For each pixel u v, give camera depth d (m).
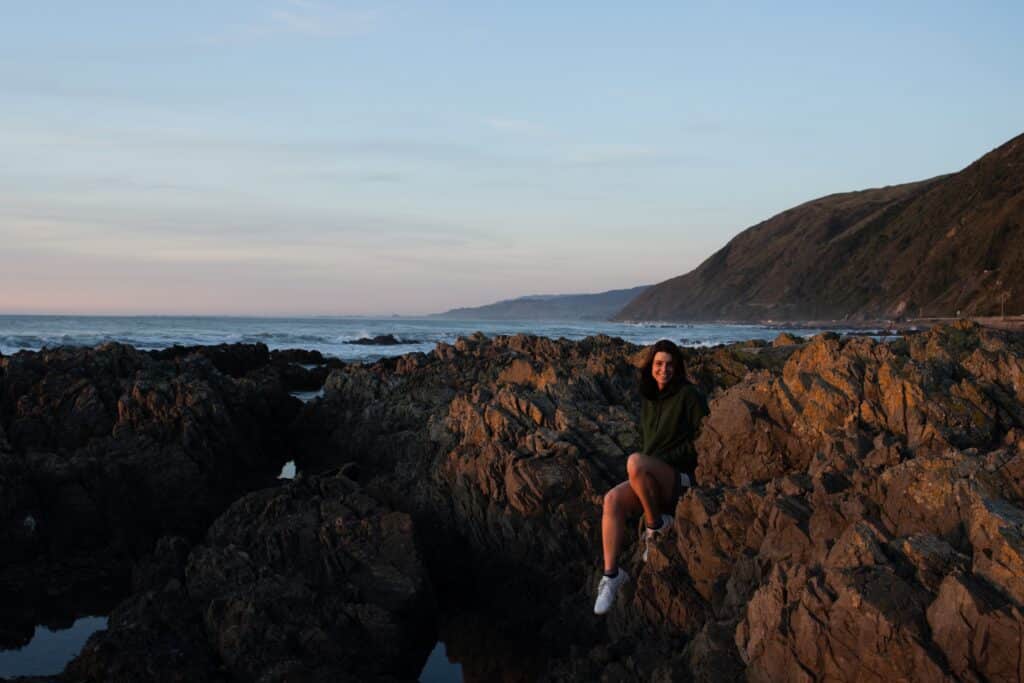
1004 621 5.38
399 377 23.59
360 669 9.30
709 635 7.10
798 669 6.05
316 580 10.84
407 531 11.53
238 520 12.36
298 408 26.80
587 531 12.15
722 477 10.49
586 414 14.87
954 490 6.54
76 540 14.78
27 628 11.40
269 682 8.36
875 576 6.05
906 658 5.65
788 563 7.01
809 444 9.90
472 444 14.92
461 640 11.36
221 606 9.64
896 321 182.12
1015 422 9.20
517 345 26.62
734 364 18.16
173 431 17.47
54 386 18.19
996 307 151.00
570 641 10.30
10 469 14.63
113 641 8.99
